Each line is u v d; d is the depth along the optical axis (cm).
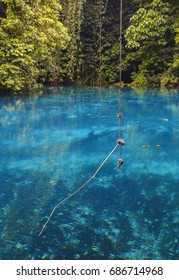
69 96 1228
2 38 1114
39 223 311
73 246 273
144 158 510
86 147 570
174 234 293
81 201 360
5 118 809
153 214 331
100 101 1109
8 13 1116
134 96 1234
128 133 676
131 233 294
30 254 260
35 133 664
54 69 1542
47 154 525
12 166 468
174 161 497
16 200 360
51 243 277
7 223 310
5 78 1128
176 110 938
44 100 1113
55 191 385
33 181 414
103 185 404
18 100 1100
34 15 1175
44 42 1305
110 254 261
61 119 809
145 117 842
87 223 312
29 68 1203
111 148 566
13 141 601
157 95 1257
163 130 703
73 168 463
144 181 418
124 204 354
